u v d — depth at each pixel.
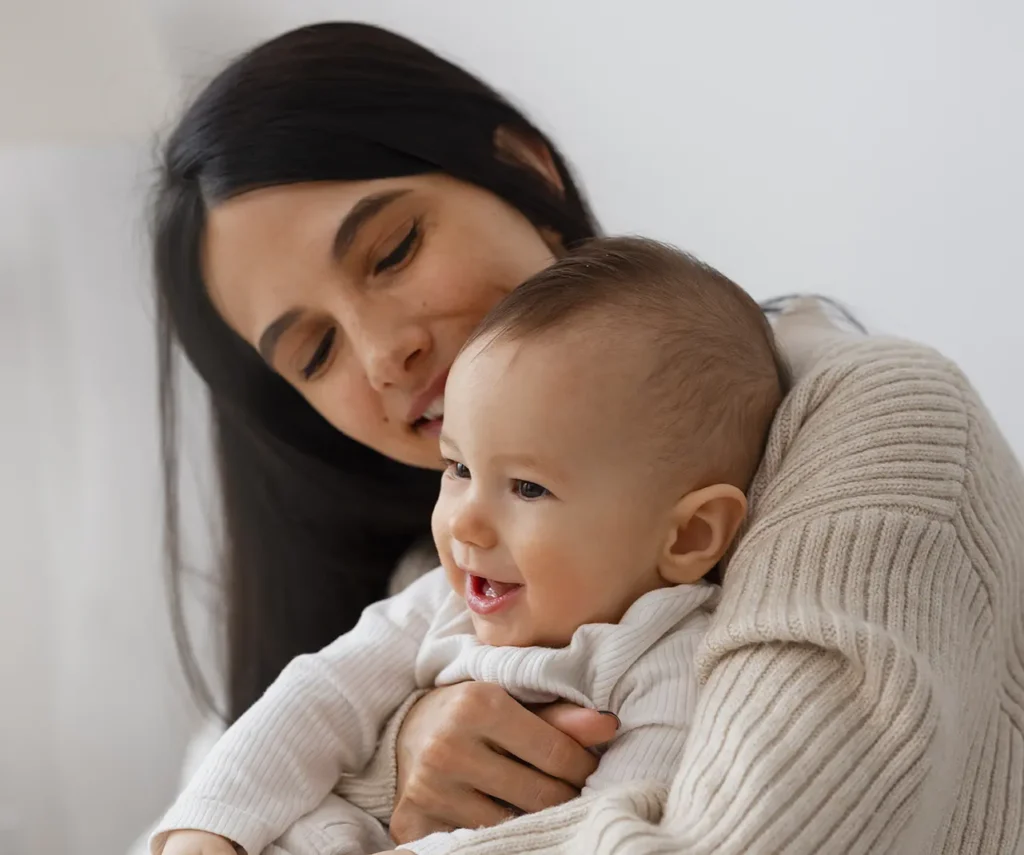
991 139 1.52
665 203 1.75
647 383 0.82
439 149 1.04
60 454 1.91
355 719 0.93
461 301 1.02
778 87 1.65
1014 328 1.54
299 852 0.85
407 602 1.00
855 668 0.69
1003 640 0.84
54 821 1.95
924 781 0.67
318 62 1.05
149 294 1.84
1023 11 1.47
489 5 1.77
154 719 1.95
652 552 0.84
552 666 0.83
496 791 0.83
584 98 1.76
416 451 1.10
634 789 0.72
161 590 1.92
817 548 0.75
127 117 1.65
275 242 1.01
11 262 1.88
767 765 0.66
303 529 1.36
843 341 0.93
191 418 1.87
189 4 1.66
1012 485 0.87
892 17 1.56
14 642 1.92
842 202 1.63
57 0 1.54
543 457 0.81
